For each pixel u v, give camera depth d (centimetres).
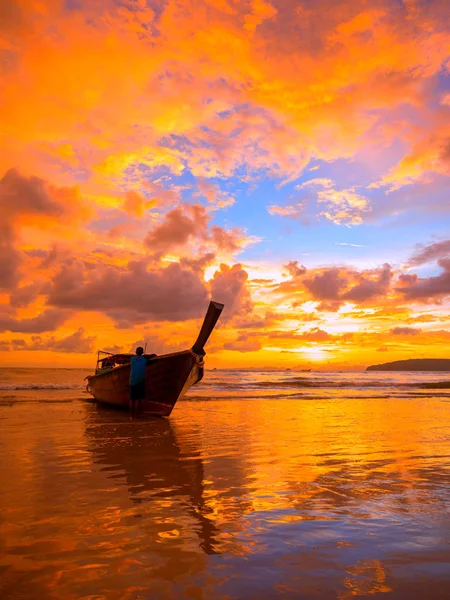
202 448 734
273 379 4984
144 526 353
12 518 372
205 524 358
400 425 1063
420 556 292
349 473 552
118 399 1466
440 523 360
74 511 393
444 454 688
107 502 421
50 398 1894
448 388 3262
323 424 1080
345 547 308
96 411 1385
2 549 304
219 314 1202
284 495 448
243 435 890
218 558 289
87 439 823
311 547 308
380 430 973
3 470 557
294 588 247
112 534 334
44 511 392
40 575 264
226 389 2942
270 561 284
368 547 308
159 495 447
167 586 250
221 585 251
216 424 1077
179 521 366
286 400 1953
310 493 457
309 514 385
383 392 2725
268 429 984
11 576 262
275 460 634
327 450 720
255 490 469
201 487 480
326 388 3136
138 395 1213
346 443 792
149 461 623
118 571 270
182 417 1241
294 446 757
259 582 255
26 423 1055
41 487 477
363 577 261
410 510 397
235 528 348
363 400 1991
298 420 1170
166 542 318
